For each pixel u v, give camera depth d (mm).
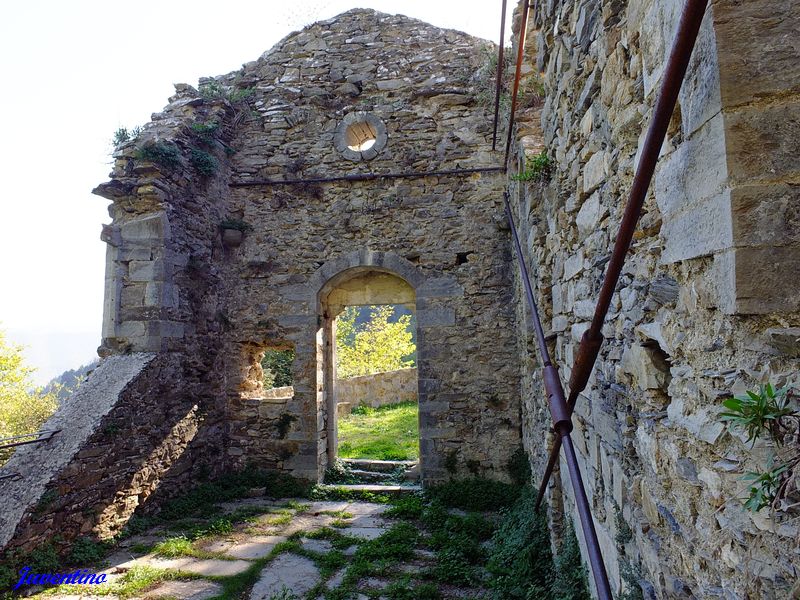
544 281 3898
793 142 1014
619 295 1865
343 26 7781
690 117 1206
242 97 7652
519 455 6352
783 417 885
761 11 1047
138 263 5988
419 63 7445
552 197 3504
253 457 6988
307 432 6887
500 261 6809
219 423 6949
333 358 7582
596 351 1679
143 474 5480
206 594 3881
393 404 13789
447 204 7027
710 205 1110
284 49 7855
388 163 7223
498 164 6980
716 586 1130
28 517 4184
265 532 5242
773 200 1007
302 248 7254
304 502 6340
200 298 6688
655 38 1434
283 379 13102
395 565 4410
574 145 2625
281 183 7348
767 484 875
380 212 7148
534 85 4785
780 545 911
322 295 7332
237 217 7453
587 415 2555
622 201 1787
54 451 4746
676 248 1312
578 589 2949
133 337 5887
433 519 5445
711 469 1143
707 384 1166
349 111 7438
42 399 14695
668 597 1420
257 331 7207
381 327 17094
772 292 994
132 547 4812
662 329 1433
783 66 1029
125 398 5297
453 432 6617
